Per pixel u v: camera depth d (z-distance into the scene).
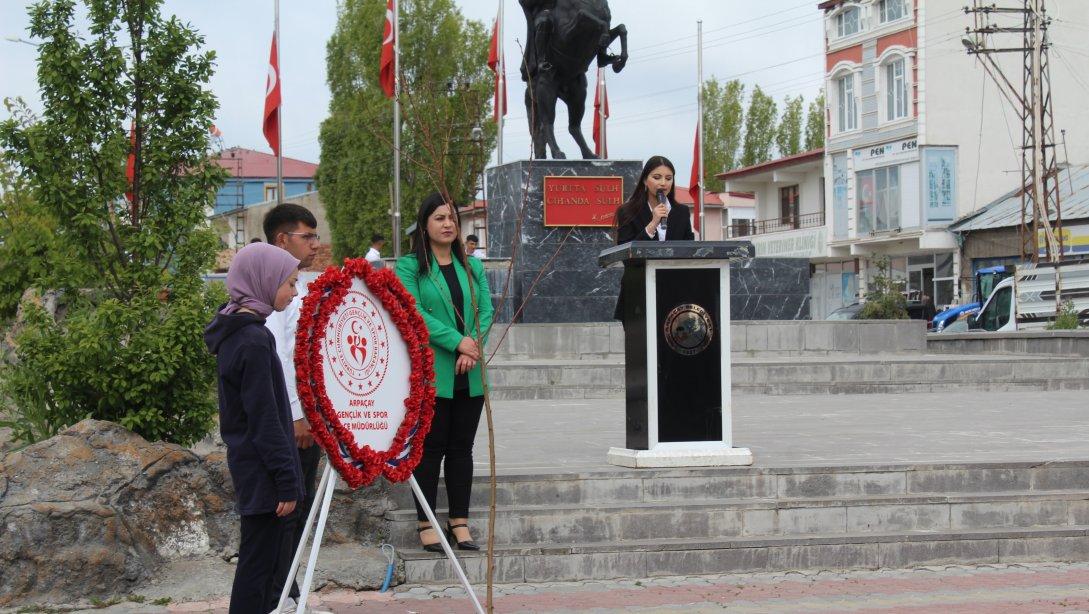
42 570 5.74
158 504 6.20
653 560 6.40
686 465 6.85
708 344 6.89
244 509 4.62
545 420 10.48
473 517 6.42
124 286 6.90
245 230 54.12
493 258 16.36
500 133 25.62
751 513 6.67
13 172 9.33
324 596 5.95
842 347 15.98
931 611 5.62
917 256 40.22
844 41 42.00
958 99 38.66
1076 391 13.95
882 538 6.60
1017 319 28.28
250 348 4.59
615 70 16.39
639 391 6.96
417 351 5.04
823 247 43.81
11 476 6.02
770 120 59.91
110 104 6.84
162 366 6.43
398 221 27.16
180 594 5.86
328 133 46.25
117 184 6.83
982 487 7.12
